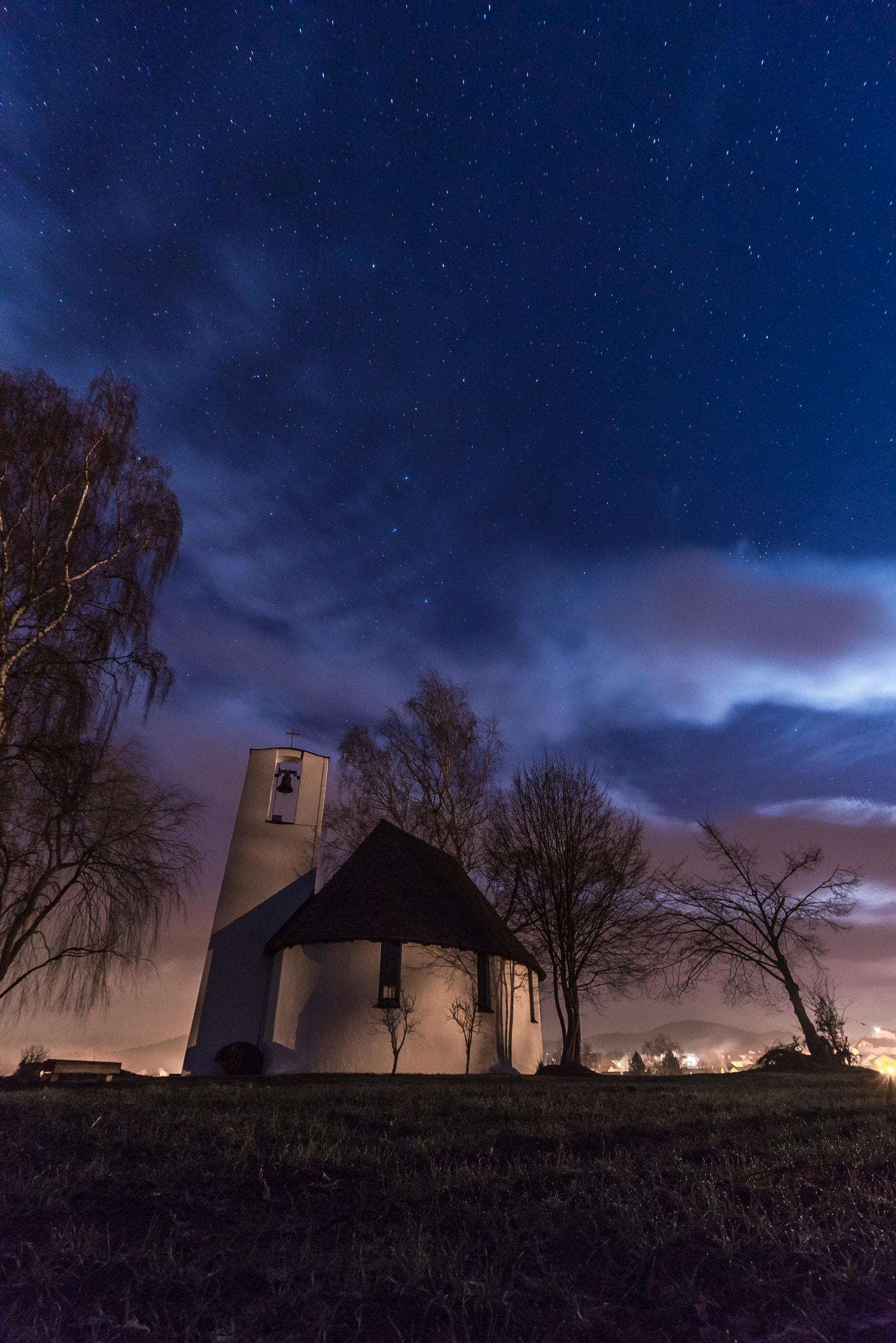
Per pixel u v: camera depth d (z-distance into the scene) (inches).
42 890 753.6
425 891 992.9
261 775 1222.9
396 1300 155.6
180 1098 372.5
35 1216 186.9
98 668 762.8
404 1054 829.8
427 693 1456.7
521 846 1212.5
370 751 1392.7
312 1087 480.4
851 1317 144.3
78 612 773.9
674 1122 316.5
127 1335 138.2
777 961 1232.2
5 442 739.4
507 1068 932.6
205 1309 149.0
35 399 776.9
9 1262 163.8
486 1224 193.5
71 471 776.9
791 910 1259.8
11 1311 144.3
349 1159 243.6
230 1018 1040.2
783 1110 355.6
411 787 1391.5
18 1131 258.8
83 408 809.5
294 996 895.7
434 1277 162.6
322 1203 208.7
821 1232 181.6
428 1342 140.3
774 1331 142.3
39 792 733.9
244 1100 372.2
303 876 1157.7
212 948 1083.3
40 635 738.8
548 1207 203.5
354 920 906.1
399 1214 202.5
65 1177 211.8
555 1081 664.4
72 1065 800.3
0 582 720.3
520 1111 346.0
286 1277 162.6
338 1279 163.0
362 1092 430.6
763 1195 211.2
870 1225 185.3
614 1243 181.0
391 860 1011.3
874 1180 222.7
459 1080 668.1
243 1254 173.6
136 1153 242.2
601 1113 339.6
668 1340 140.7
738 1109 360.5
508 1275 166.6
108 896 791.7
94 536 799.1
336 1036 837.8
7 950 730.2
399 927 891.4
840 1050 1123.9
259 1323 145.1
